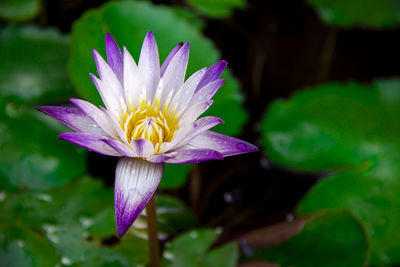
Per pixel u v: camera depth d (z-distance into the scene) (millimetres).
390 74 1485
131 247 984
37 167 1022
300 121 1126
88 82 1047
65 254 972
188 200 1082
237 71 1520
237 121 1071
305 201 1038
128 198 887
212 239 999
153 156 891
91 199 1016
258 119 1346
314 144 1094
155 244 944
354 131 1095
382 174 1054
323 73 1516
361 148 1083
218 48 1576
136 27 1065
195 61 1074
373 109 1139
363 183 1045
